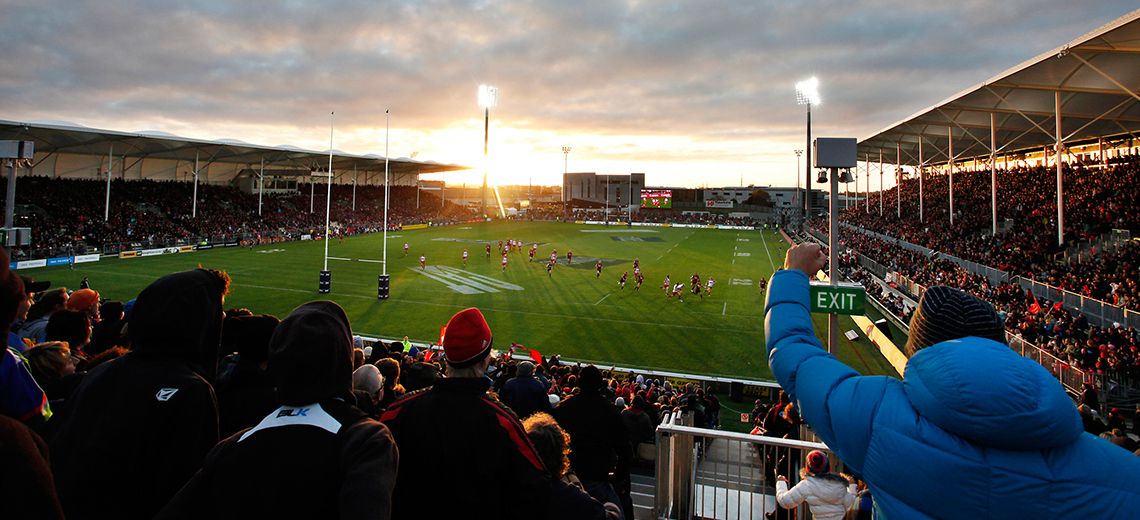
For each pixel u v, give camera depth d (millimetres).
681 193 168000
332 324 2520
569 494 3160
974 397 1534
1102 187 41906
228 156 74750
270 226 74750
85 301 7750
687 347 26016
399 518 2824
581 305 34656
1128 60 25641
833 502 4816
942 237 47906
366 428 2305
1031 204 47875
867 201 86375
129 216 61938
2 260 1914
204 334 3080
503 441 2758
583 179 176000
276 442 2225
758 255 63156
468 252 59812
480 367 2963
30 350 4742
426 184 160250
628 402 13344
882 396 1867
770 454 8328
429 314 31688
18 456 1677
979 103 37719
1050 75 29031
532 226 103812
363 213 95812
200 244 58969
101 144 59531
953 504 1604
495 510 2756
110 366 2898
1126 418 15352
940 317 1964
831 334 4219
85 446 2609
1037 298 26891
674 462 5965
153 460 2705
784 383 2197
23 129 48438
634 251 64938
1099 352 17766
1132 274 24922
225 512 2121
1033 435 1501
